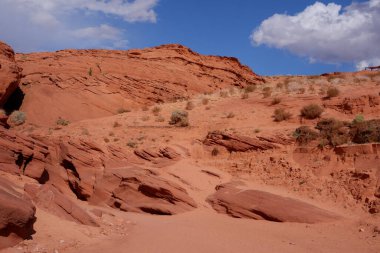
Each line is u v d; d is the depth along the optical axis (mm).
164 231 12586
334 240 12086
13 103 39625
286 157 19594
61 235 9555
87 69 45094
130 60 49562
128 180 18656
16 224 8312
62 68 44531
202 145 23328
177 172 19922
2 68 35344
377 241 11680
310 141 20031
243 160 20656
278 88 35031
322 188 16812
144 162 22078
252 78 61312
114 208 18172
